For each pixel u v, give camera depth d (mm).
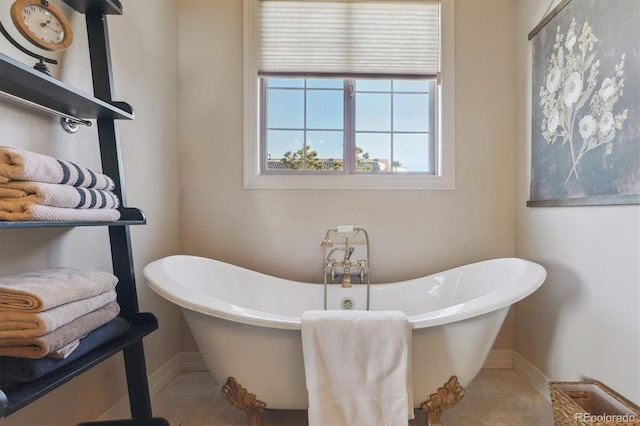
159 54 1809
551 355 1632
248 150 2023
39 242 1060
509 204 2039
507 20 2043
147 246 1677
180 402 1612
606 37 1298
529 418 1465
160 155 1810
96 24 1222
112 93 1220
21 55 1013
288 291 1884
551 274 1648
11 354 757
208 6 2027
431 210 2039
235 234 2025
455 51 2037
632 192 1177
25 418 1021
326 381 1120
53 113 1012
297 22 2051
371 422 1100
